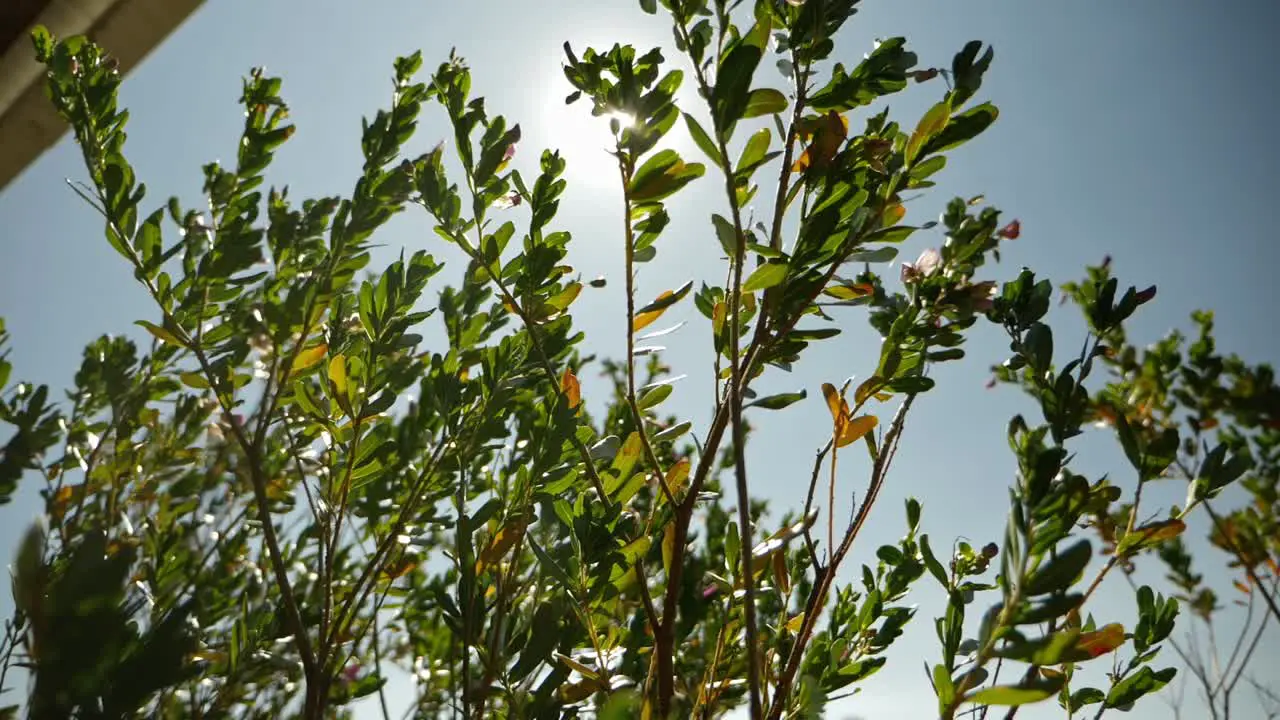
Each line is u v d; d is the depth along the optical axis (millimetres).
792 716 1027
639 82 1001
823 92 1044
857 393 1092
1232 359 3115
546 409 1218
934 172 1001
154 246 1245
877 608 1217
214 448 1695
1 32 2301
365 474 1218
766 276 951
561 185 1159
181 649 609
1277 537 3133
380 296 1227
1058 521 748
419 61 1405
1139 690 1099
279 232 1380
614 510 1028
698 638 1528
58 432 1704
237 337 1287
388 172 1306
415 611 1665
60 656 508
